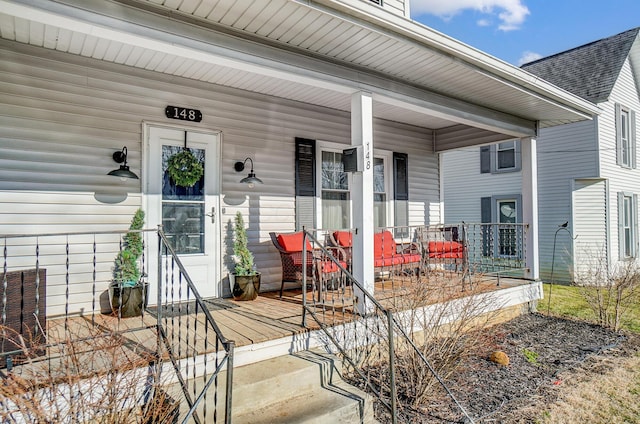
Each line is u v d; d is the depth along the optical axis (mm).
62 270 4051
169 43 3010
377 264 5297
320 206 6109
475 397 3527
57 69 4039
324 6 3061
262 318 3953
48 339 3199
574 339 5309
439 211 8031
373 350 4008
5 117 3787
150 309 4344
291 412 2805
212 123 5039
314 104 6016
